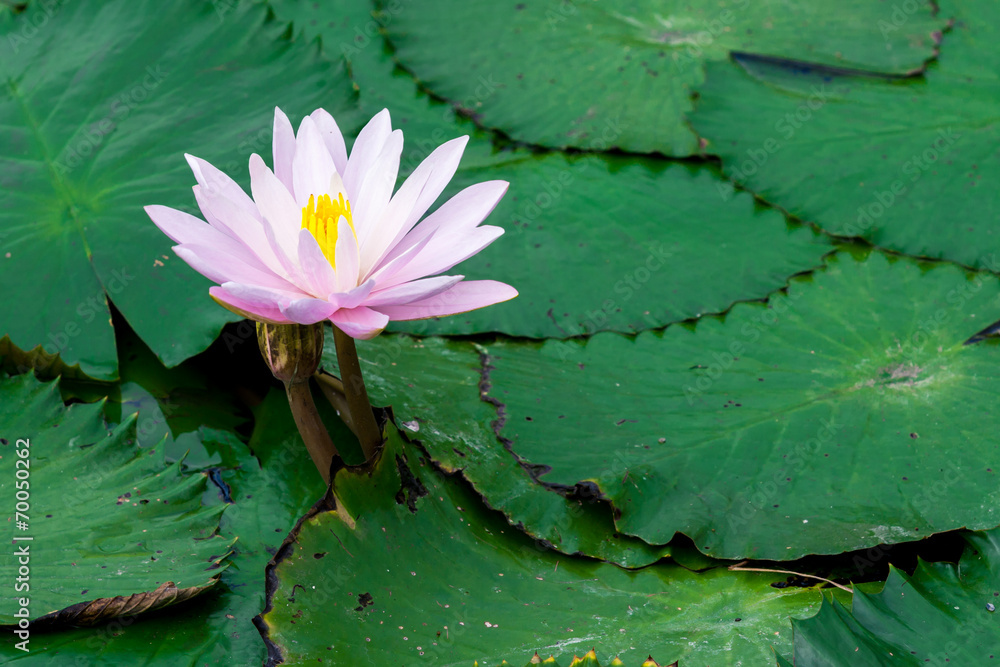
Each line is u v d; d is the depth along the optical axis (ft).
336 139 6.86
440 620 6.78
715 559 6.90
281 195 6.74
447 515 6.90
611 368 7.14
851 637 6.72
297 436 7.04
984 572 6.81
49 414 6.97
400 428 7.01
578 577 6.87
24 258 7.11
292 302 6.62
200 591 6.78
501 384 7.11
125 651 6.73
